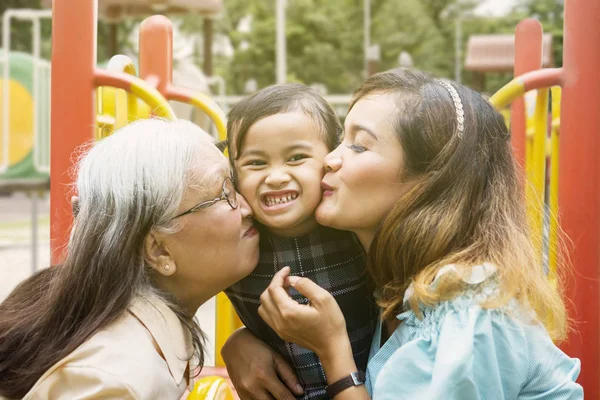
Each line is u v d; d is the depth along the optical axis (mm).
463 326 1329
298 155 1532
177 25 25344
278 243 1605
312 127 1548
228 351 1677
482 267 1382
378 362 1462
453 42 27453
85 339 1327
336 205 1496
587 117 1928
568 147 1950
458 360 1284
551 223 1950
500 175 1512
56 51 2055
